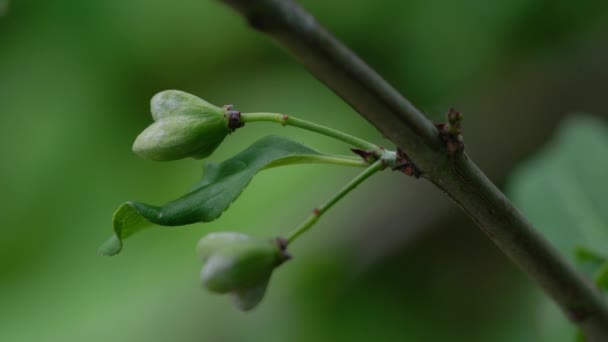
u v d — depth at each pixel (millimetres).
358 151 221
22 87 367
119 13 374
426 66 376
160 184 363
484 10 371
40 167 361
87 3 371
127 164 366
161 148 223
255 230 355
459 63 374
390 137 213
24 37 368
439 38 374
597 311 230
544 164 289
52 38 369
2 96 366
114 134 368
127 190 361
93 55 372
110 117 370
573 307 230
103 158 365
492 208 220
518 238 223
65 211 360
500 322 373
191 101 225
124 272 346
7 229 355
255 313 369
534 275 228
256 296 219
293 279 378
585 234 279
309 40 201
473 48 373
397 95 209
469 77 377
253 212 360
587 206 281
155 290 343
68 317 341
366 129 368
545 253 226
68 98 367
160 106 225
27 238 356
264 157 225
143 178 364
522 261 227
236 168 225
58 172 361
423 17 374
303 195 372
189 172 363
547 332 271
